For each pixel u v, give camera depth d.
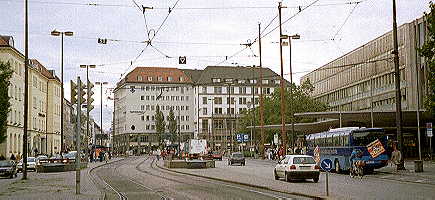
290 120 82.25
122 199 21.11
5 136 40.81
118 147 152.38
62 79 56.41
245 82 157.12
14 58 71.25
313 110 83.38
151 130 156.62
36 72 87.31
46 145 94.81
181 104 159.12
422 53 29.52
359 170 33.75
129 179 35.59
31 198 21.48
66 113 128.00
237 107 156.12
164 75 159.38
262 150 76.00
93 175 41.34
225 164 65.25
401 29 72.06
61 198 21.39
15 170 40.59
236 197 21.09
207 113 154.88
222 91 156.12
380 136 38.31
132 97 156.00
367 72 85.56
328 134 43.81
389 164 48.28
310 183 28.70
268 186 26.22
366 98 85.81
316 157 21.95
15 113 71.88
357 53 89.81
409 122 61.16
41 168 47.75
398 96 37.22
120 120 163.75
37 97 88.31
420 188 24.48
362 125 67.19
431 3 29.30
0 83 40.12
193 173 41.72
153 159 96.50
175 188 26.77
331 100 102.94
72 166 49.88
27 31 35.47
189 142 78.75
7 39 70.81
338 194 21.23
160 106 157.75
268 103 90.12
